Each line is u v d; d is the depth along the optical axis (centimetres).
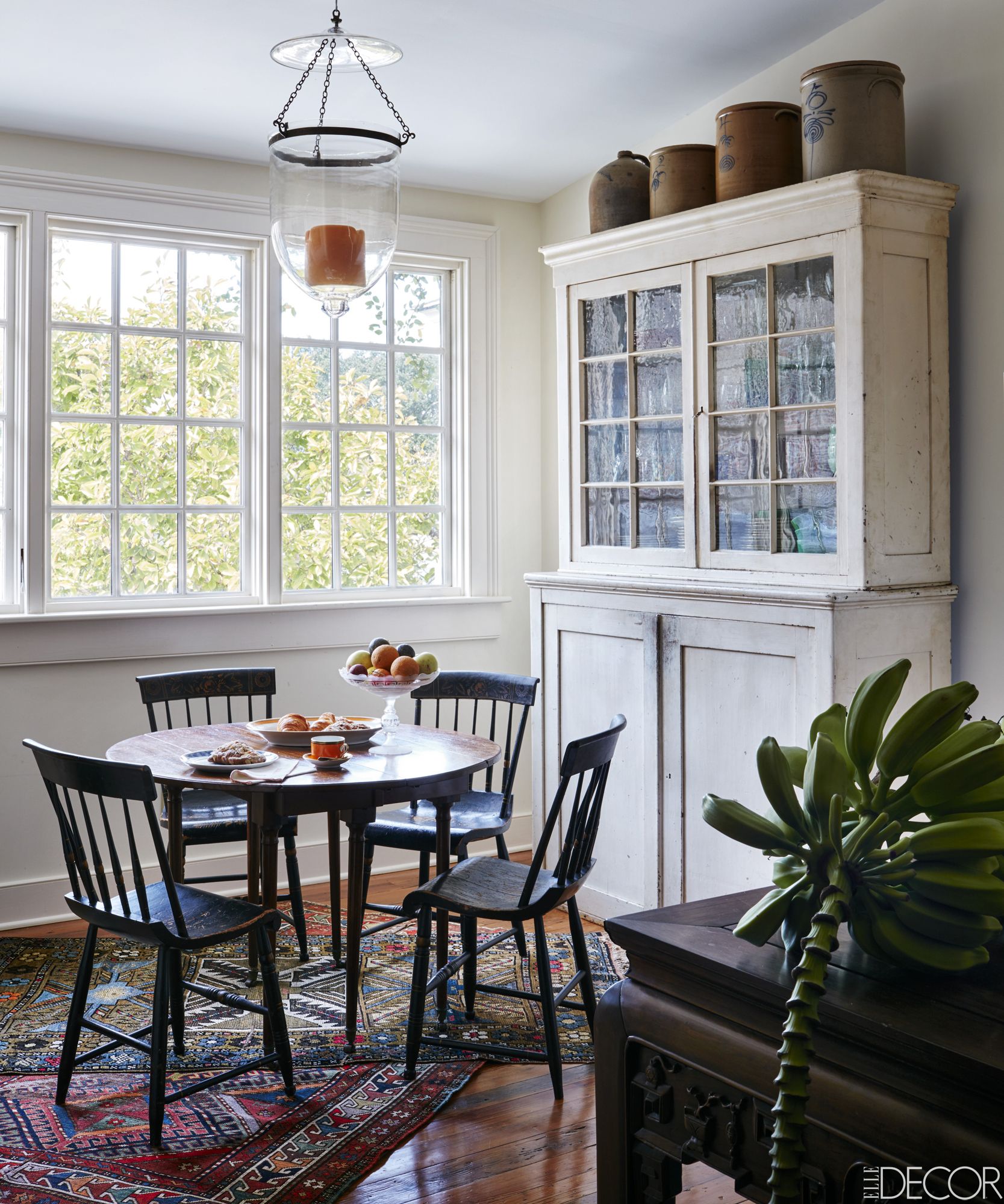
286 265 234
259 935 262
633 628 361
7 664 375
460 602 460
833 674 293
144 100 362
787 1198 62
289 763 288
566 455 395
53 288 392
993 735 89
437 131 403
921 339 305
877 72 299
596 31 340
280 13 319
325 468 441
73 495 398
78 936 373
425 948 273
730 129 328
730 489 336
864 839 86
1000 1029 78
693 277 342
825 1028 83
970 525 314
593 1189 226
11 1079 271
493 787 472
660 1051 96
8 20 314
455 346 467
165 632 401
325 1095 264
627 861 373
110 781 233
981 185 306
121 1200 219
